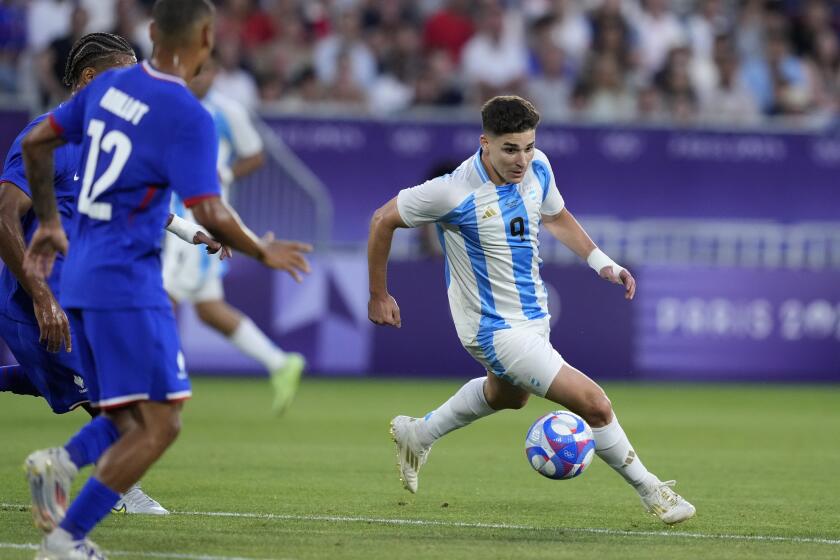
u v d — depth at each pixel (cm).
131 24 6303
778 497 2716
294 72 6619
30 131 2045
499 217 2272
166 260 4131
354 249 5756
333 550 1955
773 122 6312
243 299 5559
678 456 3441
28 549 1919
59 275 2325
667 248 5866
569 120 5822
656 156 5850
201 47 1809
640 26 7050
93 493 1747
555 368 2250
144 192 1772
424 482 2850
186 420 4109
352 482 2812
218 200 1744
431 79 6397
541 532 2192
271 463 3122
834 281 5803
